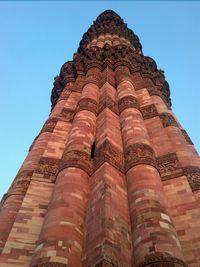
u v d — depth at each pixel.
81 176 13.30
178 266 8.30
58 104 24.16
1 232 12.54
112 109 19.97
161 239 9.15
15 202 14.20
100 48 30.86
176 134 17.69
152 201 10.86
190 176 13.76
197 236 10.59
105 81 24.77
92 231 10.20
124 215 11.03
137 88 25.17
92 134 17.47
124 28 40.34
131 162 13.88
